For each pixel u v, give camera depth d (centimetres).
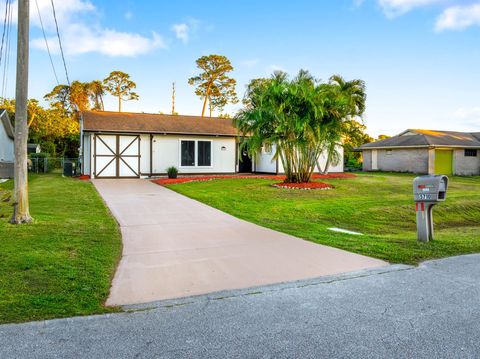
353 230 1008
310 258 577
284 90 1458
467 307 387
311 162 1631
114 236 699
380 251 615
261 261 560
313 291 434
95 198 1206
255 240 703
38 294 404
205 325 342
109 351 294
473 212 1339
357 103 2077
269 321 351
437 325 344
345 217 1127
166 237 721
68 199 1173
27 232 680
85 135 2038
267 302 399
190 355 289
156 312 371
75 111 5538
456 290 438
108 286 442
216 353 292
